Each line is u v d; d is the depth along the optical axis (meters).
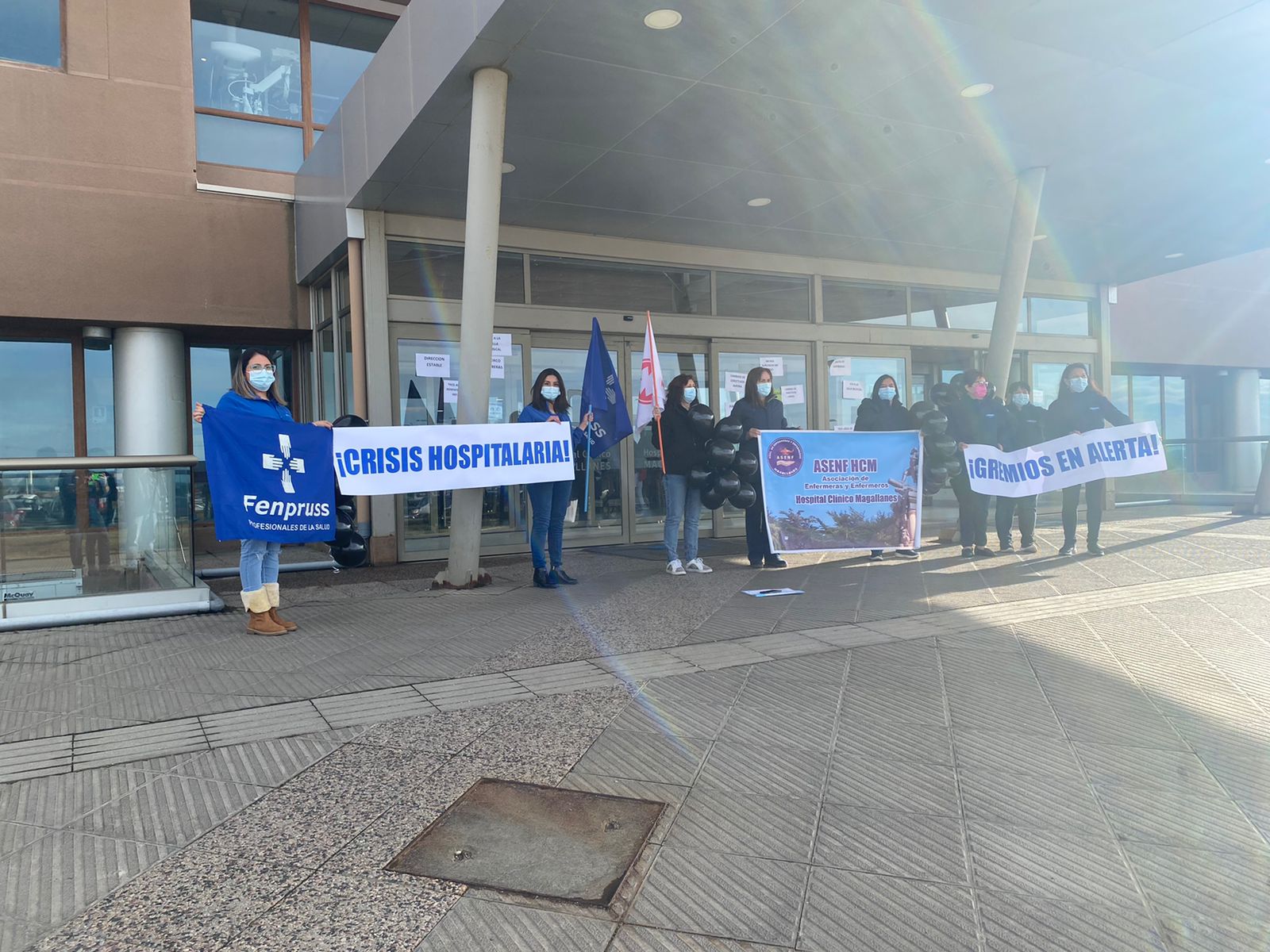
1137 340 16.42
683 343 10.68
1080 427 8.59
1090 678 4.45
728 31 5.96
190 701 4.20
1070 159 8.82
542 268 9.85
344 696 4.25
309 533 5.95
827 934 2.24
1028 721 3.82
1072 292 13.99
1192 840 2.75
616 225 9.79
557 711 4.00
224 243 10.06
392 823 2.89
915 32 6.16
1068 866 2.59
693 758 3.43
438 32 6.50
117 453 10.02
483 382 6.93
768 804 3.02
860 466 8.17
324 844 2.75
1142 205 10.42
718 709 4.00
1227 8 6.00
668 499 7.84
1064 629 5.46
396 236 8.86
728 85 6.75
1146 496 14.70
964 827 2.84
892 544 8.24
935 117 7.57
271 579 5.71
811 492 8.06
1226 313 17.50
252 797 3.10
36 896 2.44
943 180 9.05
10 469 6.00
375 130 7.70
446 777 3.27
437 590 7.26
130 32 9.55
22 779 3.27
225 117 10.51
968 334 12.73
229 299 10.09
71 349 10.02
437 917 2.32
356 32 11.39
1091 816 2.91
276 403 5.87
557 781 3.22
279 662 4.91
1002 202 9.75
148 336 9.89
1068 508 8.72
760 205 9.36
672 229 10.05
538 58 6.25
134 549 6.42
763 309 11.19
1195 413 18.17
